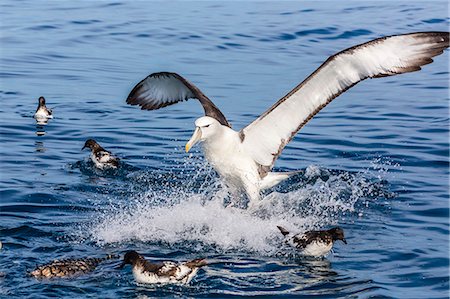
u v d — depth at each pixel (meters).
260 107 22.50
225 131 15.25
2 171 17.38
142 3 36.03
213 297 11.98
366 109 22.69
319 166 18.08
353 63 14.38
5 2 35.69
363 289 12.26
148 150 19.12
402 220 15.17
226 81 25.02
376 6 35.34
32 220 14.79
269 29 31.41
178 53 28.25
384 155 18.80
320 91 14.73
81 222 14.85
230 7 35.41
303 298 11.96
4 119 21.11
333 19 32.94
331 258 13.47
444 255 13.48
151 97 16.91
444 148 19.19
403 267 13.09
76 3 35.62
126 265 12.94
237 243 14.15
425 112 22.31
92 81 24.97
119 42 29.59
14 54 27.78
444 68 27.52
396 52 14.33
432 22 32.28
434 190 16.64
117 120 21.38
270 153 15.45
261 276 12.76
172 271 12.27
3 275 12.42
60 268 12.51
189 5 35.81
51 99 23.08
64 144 19.39
